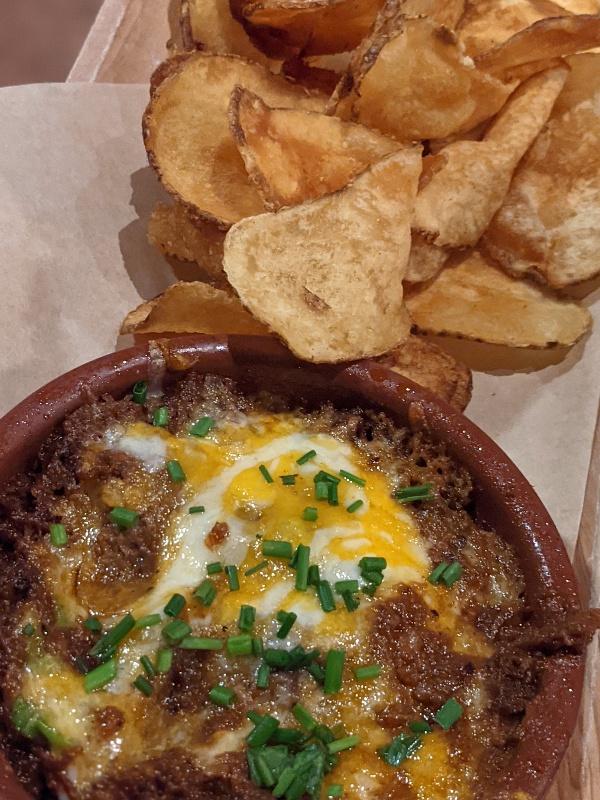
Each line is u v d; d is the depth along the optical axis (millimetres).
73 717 121
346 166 187
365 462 161
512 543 155
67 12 344
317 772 121
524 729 132
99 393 161
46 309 204
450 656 139
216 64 195
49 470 151
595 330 211
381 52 182
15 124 212
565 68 193
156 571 139
